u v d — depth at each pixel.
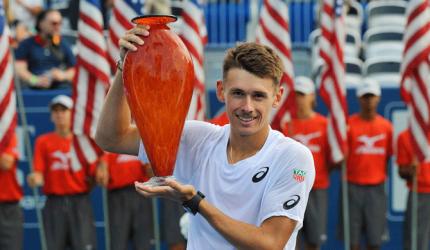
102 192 24.48
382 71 27.03
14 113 21.81
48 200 22.81
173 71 8.05
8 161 22.12
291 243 9.05
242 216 8.92
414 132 22.53
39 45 25.50
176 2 29.72
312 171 9.02
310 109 23.08
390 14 29.91
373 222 23.25
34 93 24.53
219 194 8.98
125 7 22.73
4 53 21.66
